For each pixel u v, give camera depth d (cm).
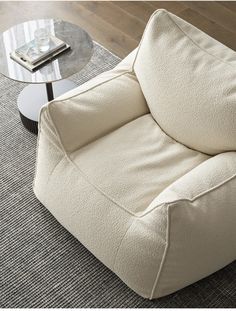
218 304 238
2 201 274
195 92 232
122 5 385
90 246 239
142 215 219
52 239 259
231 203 218
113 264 232
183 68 236
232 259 238
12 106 317
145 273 223
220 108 225
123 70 263
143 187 230
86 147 244
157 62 243
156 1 388
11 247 256
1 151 295
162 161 239
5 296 240
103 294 241
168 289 229
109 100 249
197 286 243
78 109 241
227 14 381
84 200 233
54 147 242
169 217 207
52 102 236
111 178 232
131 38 362
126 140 246
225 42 361
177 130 242
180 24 244
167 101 241
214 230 217
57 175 244
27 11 380
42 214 269
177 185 219
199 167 228
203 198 215
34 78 263
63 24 292
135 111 257
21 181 282
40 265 250
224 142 229
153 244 214
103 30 366
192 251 217
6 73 266
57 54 274
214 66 232
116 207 226
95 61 342
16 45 280
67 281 245
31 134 303
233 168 223
